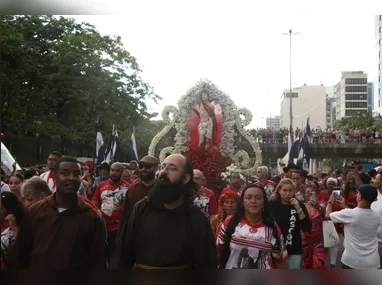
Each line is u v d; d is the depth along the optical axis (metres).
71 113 27.73
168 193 4.25
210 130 20.28
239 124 20.73
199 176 7.90
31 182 5.91
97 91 27.61
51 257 4.59
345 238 6.82
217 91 20.61
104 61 27.97
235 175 10.09
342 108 86.38
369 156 35.97
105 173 12.60
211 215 8.02
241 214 5.18
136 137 29.61
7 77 18.69
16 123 22.30
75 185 4.73
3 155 10.38
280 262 5.27
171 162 4.32
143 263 4.20
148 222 4.25
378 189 7.61
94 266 4.77
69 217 4.72
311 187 8.27
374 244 6.70
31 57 22.59
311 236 7.50
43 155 27.11
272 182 12.02
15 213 5.00
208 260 4.27
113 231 8.34
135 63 28.67
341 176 18.89
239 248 5.08
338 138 35.84
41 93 24.75
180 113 20.56
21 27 19.50
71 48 26.91
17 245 4.72
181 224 4.25
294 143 21.02
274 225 5.17
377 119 61.69
